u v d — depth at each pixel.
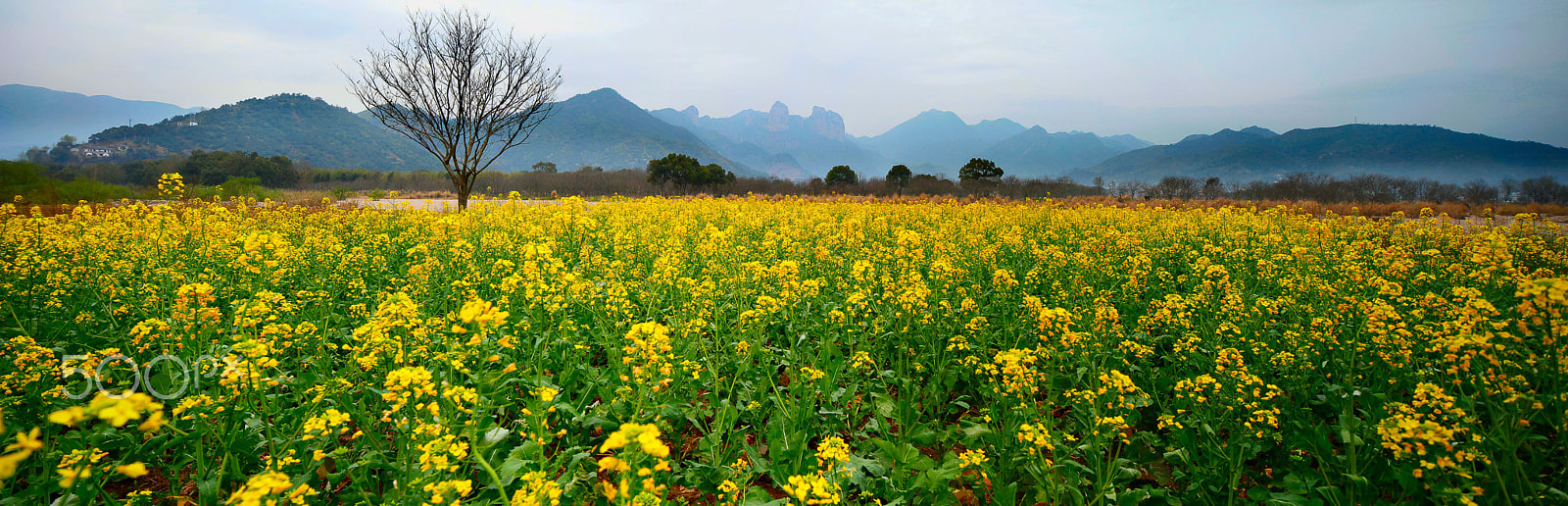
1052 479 3.55
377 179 72.94
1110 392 3.96
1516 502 3.12
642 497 2.42
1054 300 7.57
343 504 3.49
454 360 3.80
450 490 2.87
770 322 6.28
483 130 20.38
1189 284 8.54
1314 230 11.12
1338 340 5.27
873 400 4.83
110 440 3.73
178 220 11.37
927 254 9.99
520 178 60.81
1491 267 6.41
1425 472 3.14
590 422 4.01
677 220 14.38
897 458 3.81
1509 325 4.07
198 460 3.34
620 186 60.22
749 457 4.07
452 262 8.40
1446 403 3.40
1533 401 3.34
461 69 18.55
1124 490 3.89
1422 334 4.48
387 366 4.50
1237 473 3.69
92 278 6.74
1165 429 4.56
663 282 7.11
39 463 3.43
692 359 5.14
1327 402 4.55
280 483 2.38
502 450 3.81
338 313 6.77
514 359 5.20
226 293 6.59
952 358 5.48
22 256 6.96
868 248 10.22
